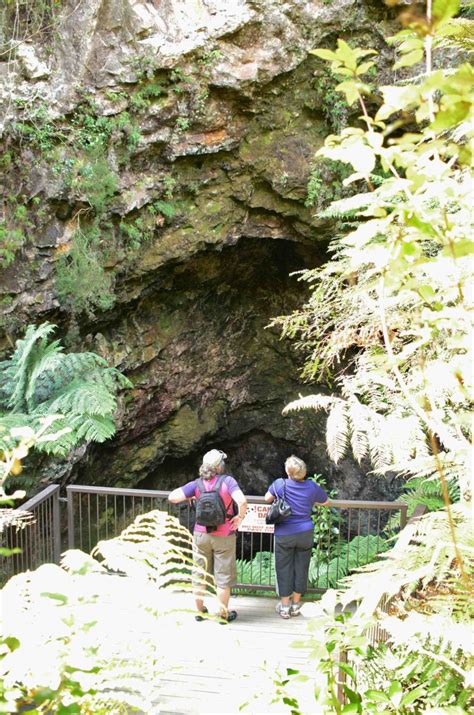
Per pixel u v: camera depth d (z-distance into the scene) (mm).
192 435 10906
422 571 1524
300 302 10602
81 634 1371
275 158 8344
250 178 8484
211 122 7887
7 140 6863
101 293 7773
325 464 11617
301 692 1989
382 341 2580
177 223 8438
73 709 1141
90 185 7297
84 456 8812
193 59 7473
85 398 6246
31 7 6754
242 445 12289
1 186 6977
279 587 5160
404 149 1184
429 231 1135
